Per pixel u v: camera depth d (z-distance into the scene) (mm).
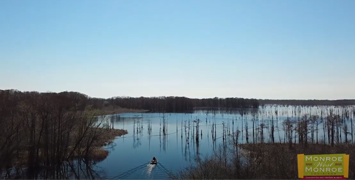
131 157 79875
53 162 67188
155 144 104000
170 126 156375
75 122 73812
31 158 64500
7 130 58375
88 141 75562
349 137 122562
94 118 77938
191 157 78312
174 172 60562
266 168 34125
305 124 116000
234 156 47438
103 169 66125
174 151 89625
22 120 61906
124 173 62469
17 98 76000
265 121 177250
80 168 66438
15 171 61531
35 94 81938
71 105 75625
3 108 60156
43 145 68375
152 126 156125
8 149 56938
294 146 80938
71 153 72188
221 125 158500
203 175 35594
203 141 111625
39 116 68062
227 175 33812
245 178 32031
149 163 71812
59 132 69562
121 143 105062
